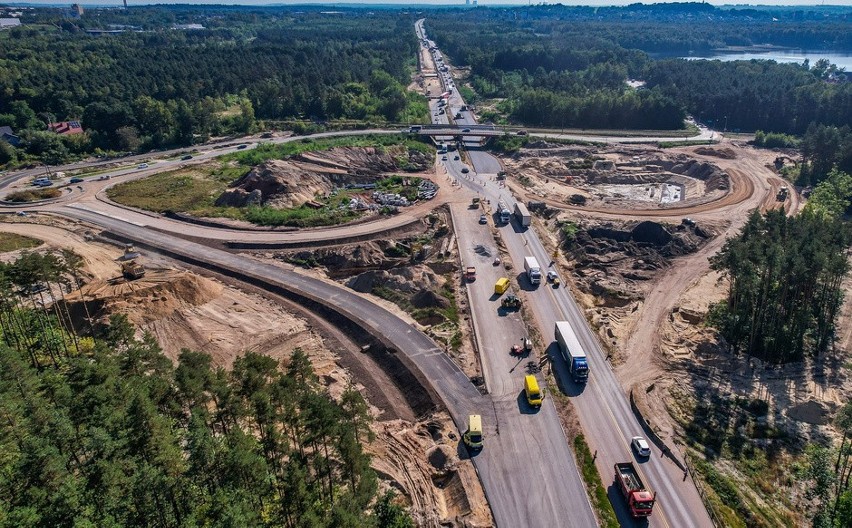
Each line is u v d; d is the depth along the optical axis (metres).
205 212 139.50
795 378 83.75
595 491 61.34
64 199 150.25
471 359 84.62
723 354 88.81
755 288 84.88
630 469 62.41
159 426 51.47
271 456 58.84
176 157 190.12
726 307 97.31
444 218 140.12
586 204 151.38
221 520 43.31
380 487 61.97
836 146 161.75
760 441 71.81
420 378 80.25
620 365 85.00
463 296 103.50
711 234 131.50
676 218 140.38
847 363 87.25
